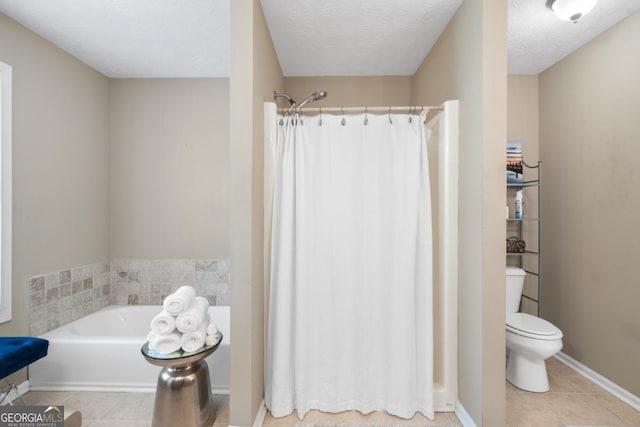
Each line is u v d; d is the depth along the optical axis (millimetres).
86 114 2555
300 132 1825
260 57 1772
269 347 1820
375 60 2510
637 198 1914
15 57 1960
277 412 1748
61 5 1824
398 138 1820
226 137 2830
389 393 1795
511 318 2229
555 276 2533
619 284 2020
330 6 1820
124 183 2836
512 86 2719
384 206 1822
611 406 1901
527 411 1849
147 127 2832
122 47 2307
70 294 2383
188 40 2227
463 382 1768
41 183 2141
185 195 2846
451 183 1834
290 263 1804
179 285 2840
